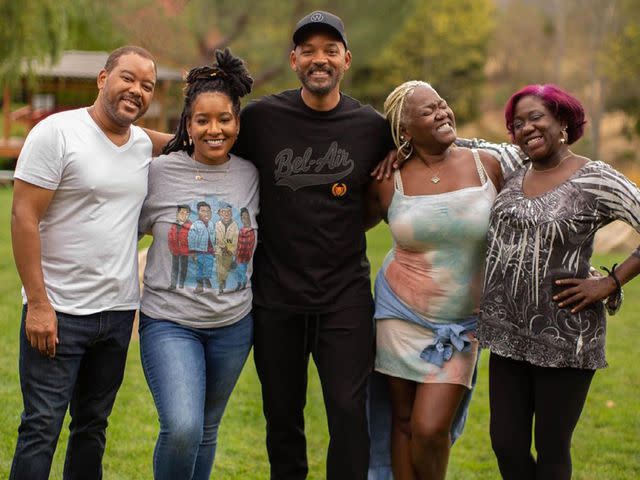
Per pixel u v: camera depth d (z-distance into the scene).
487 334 3.59
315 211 3.87
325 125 3.91
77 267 3.57
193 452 3.57
